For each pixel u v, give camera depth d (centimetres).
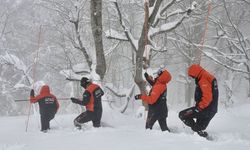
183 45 2744
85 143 754
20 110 3656
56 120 1212
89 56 1588
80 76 1534
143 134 839
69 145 744
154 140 755
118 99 2470
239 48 2234
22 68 2041
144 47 1435
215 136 852
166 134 833
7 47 3519
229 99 2147
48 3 2281
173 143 716
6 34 3684
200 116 817
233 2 2528
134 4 2225
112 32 1483
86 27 2219
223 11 2728
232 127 1055
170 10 2512
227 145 693
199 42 2591
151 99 893
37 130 1074
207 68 3572
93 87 1001
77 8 1608
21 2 3822
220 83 3344
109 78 3133
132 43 1465
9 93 3444
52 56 2894
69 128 1065
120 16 1454
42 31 2673
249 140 778
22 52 3622
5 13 3688
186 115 829
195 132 829
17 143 846
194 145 693
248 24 3158
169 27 1453
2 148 804
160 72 909
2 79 3316
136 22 2725
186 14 1465
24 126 1161
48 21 2502
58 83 3406
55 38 2647
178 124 1078
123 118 1220
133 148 679
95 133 887
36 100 1043
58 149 714
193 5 1466
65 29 2053
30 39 3631
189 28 2617
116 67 3058
